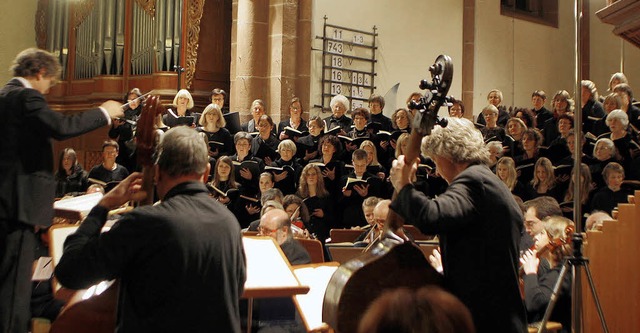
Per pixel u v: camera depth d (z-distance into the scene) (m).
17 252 3.44
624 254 4.29
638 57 13.37
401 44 11.52
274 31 10.16
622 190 7.31
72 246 2.50
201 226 2.51
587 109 8.96
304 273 3.59
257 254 3.30
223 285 2.52
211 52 11.46
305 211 7.27
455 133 2.90
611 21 4.95
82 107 12.18
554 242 4.15
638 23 4.61
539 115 10.09
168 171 2.64
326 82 10.55
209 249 2.50
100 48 11.81
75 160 9.07
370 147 8.02
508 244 2.74
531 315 4.02
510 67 13.20
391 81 11.37
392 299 1.58
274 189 7.16
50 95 12.34
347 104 9.27
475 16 12.61
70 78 12.35
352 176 7.81
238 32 10.24
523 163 8.37
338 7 10.72
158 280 2.43
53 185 3.58
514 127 8.90
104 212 2.66
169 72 11.27
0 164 3.42
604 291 4.28
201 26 11.36
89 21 12.06
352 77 10.87
